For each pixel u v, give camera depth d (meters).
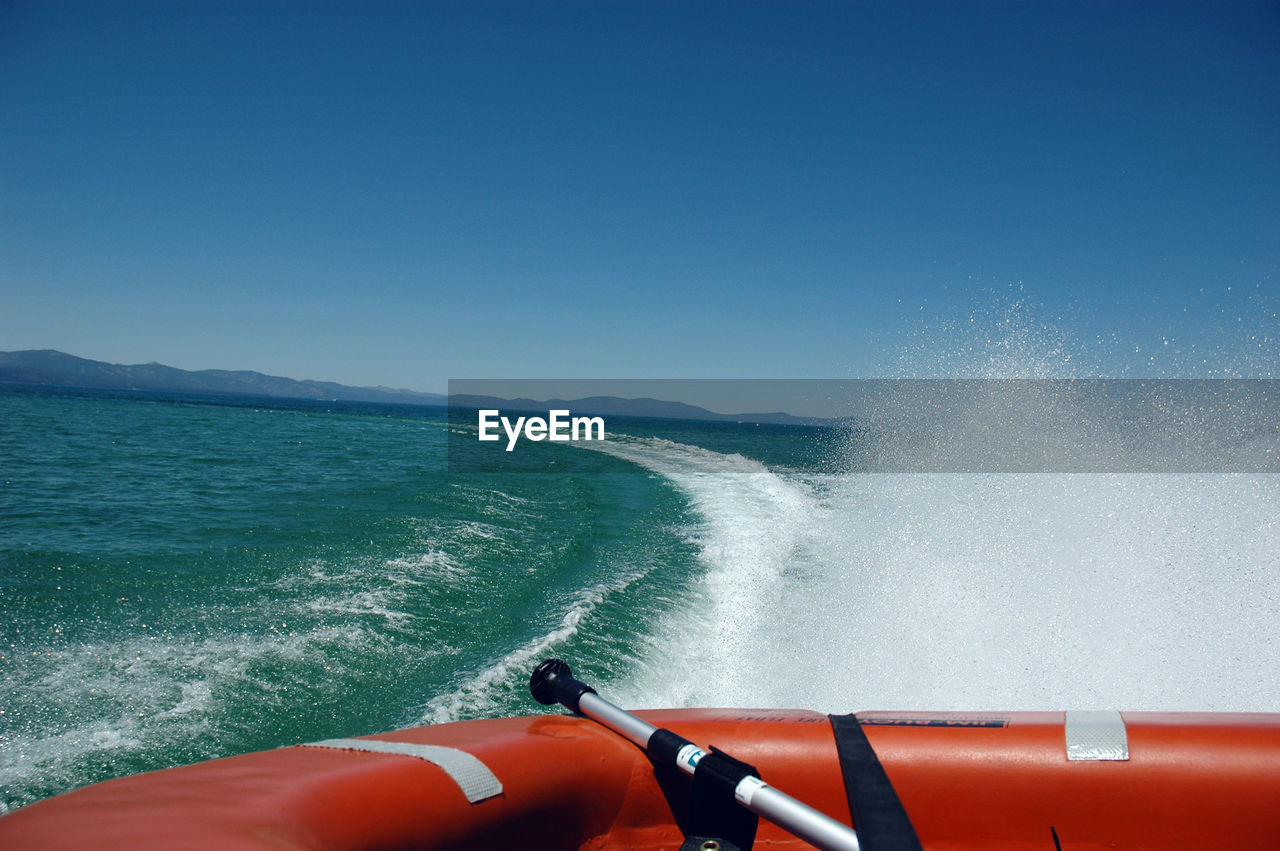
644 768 1.67
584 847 1.58
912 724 1.77
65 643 4.48
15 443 19.62
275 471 15.47
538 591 6.15
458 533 8.54
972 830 1.59
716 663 4.60
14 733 3.35
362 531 8.39
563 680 1.89
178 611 5.19
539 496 12.30
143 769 3.14
